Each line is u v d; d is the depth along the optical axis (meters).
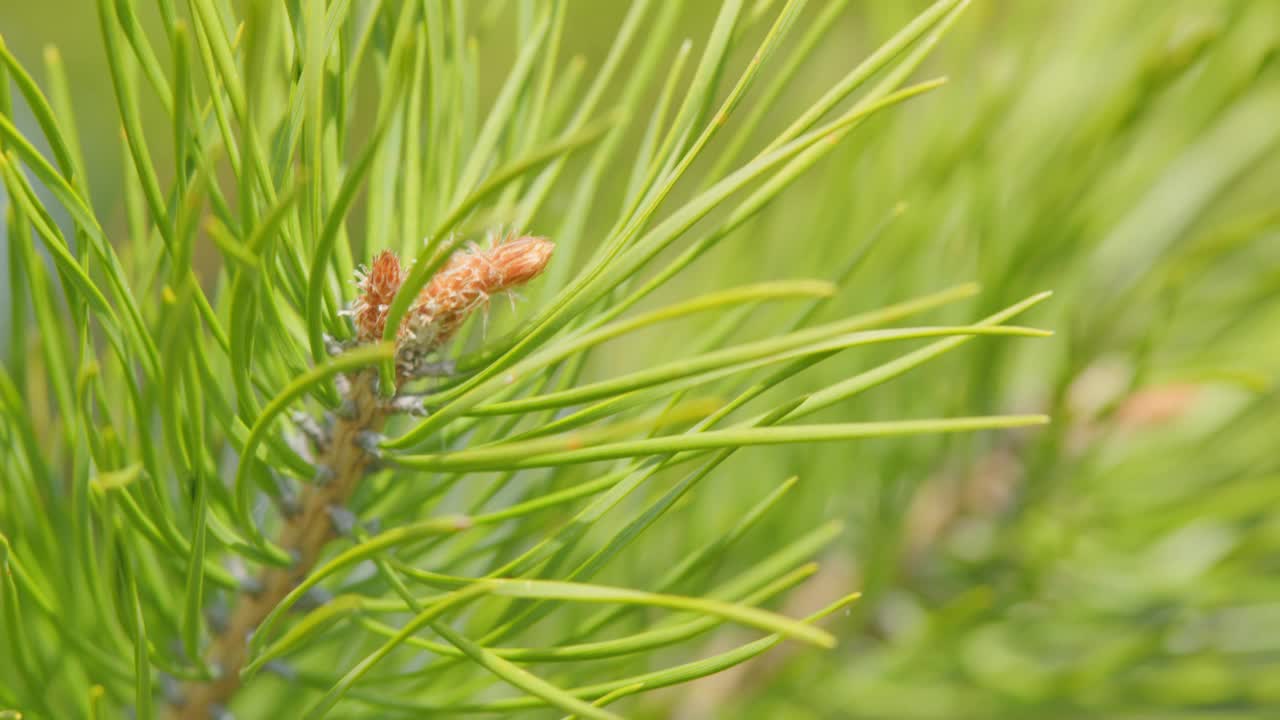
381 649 0.32
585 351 0.35
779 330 0.42
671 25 0.36
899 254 0.42
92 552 0.34
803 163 0.32
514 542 0.37
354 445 0.34
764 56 0.32
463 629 0.38
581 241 0.41
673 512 0.42
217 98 0.32
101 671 0.35
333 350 0.34
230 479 0.37
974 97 0.42
